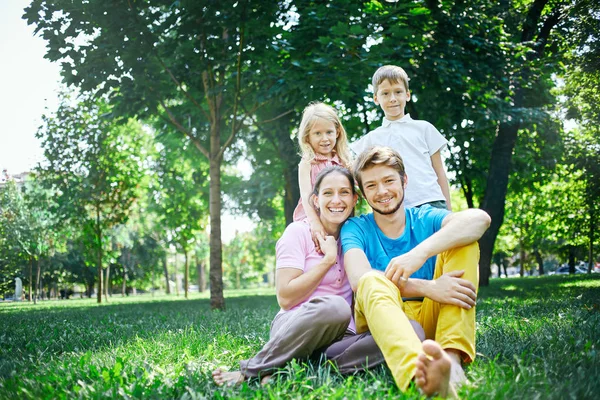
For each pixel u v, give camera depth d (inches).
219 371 104.5
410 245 111.0
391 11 325.4
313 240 116.0
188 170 808.9
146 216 1259.2
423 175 165.0
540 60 426.3
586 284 456.1
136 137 741.3
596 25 322.7
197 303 537.3
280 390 83.7
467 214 100.4
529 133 574.9
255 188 567.5
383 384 82.1
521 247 1387.8
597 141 374.3
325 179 117.3
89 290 1796.3
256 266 1980.8
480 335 137.2
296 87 331.3
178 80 379.2
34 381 100.3
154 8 339.3
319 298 98.8
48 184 706.8
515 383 79.6
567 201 847.7
